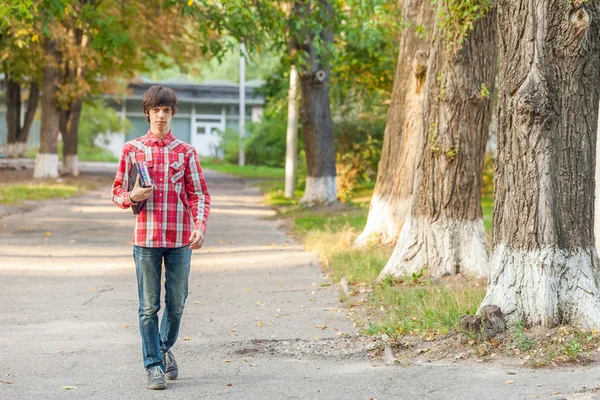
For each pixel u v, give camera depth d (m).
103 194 37.09
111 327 9.91
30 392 6.89
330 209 28.30
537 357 7.71
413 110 17.08
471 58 12.52
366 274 13.34
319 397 6.79
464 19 12.16
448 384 7.05
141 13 35.38
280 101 45.19
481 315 8.45
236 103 91.00
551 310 8.45
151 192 6.85
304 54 26.14
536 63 8.44
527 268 8.61
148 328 7.11
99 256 16.69
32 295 12.06
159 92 7.11
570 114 8.52
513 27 8.55
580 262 8.57
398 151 17.33
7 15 19.17
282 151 74.25
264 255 17.17
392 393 6.85
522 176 8.65
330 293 12.38
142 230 7.03
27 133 60.34
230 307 11.35
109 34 23.69
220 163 80.88
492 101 12.87
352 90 39.69
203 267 15.40
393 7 21.50
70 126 47.81
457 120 12.72
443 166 12.80
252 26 22.00
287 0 23.16
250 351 8.66
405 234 13.10
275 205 33.09
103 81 53.62
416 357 8.18
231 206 31.97
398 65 17.55
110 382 7.29
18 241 18.72
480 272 12.58
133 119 91.25
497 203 8.93
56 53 40.28
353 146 37.34
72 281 13.49
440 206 12.86
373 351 8.53
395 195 17.38
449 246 12.77
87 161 77.94
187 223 7.18
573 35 8.30
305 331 9.67
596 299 8.44
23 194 31.59
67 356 8.30
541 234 8.59
